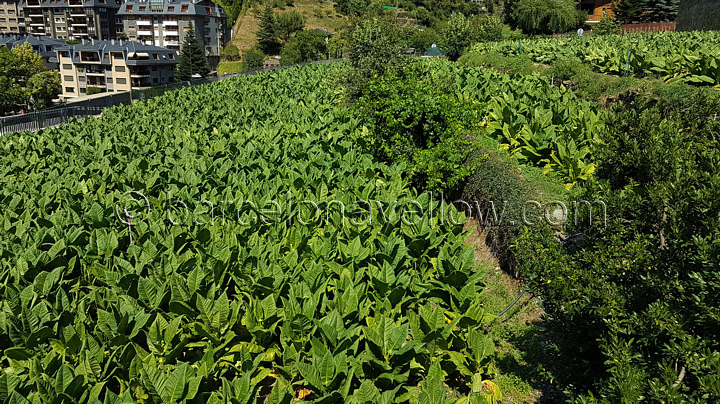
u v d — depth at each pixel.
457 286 7.14
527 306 8.36
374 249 7.84
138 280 6.54
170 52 82.62
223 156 13.35
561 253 5.70
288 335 6.08
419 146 13.05
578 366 5.65
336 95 23.53
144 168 12.15
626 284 5.22
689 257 4.70
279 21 99.75
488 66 31.73
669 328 4.17
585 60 24.05
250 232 8.46
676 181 4.90
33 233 8.34
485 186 11.13
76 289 7.08
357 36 22.34
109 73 78.88
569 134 11.85
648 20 54.06
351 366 5.48
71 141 15.24
